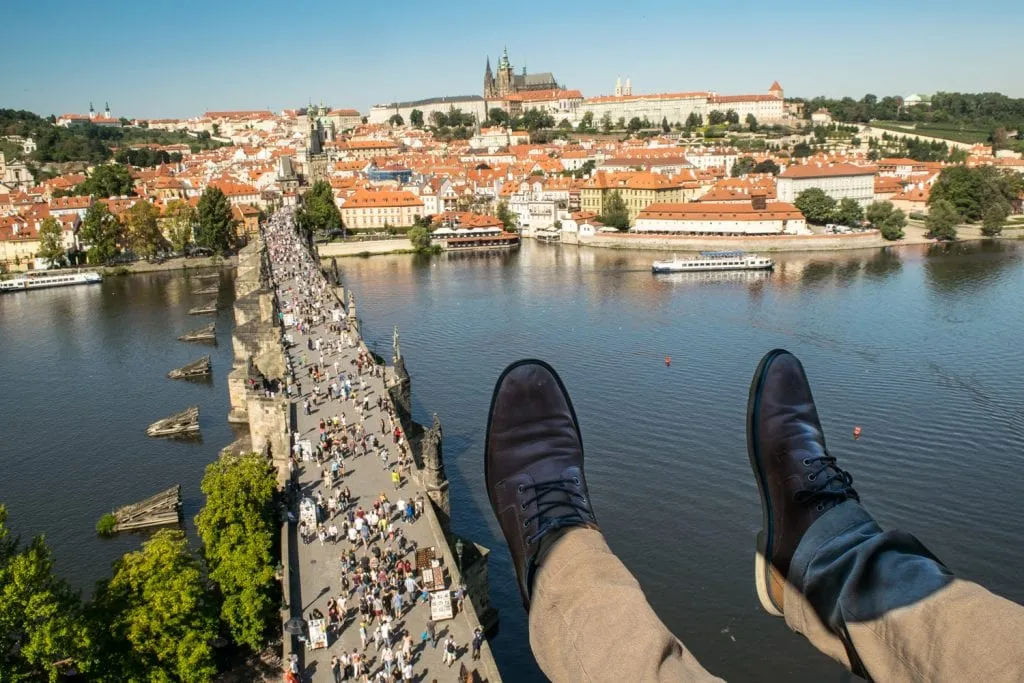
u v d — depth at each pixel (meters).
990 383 126.81
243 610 58.84
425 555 58.31
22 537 90.88
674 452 101.38
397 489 71.00
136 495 100.56
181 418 122.25
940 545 80.50
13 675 49.00
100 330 188.88
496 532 87.44
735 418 112.50
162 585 55.62
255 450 99.69
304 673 46.78
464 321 180.88
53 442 118.19
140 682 53.62
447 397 128.75
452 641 49.25
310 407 95.12
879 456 99.94
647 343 155.12
